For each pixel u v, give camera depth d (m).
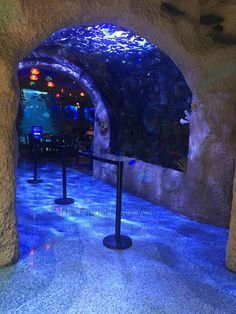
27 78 13.12
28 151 11.79
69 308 2.22
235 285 2.63
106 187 6.65
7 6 2.50
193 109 4.39
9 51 2.59
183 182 4.69
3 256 2.78
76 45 5.44
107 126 7.15
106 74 6.58
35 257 3.04
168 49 3.95
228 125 3.99
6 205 2.72
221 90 3.95
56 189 6.32
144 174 5.69
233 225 2.86
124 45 5.29
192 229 4.06
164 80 6.11
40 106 17.83
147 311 2.21
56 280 2.60
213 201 4.21
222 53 3.76
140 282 2.62
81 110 17.28
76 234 3.76
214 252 3.33
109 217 4.52
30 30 2.68
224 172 4.09
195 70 4.00
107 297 2.38
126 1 3.19
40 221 4.24
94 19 3.17
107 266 2.91
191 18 3.79
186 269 2.90
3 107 2.57
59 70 6.82
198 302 2.35
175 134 6.27
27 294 2.38
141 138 7.25
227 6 3.79
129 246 3.41
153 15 3.43
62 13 2.86
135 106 7.09
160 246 3.46
